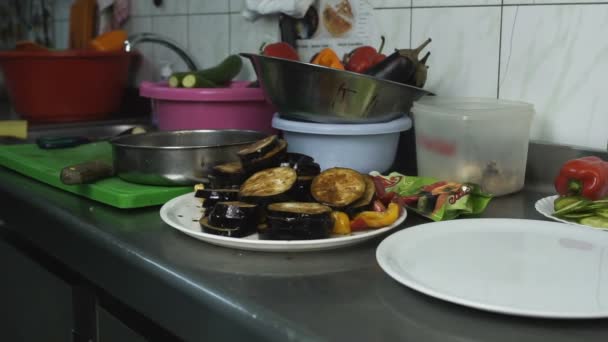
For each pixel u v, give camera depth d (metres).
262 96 1.25
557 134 1.04
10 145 1.32
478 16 1.11
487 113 0.94
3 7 2.39
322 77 0.96
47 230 0.94
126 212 0.90
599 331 0.52
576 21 0.99
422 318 0.55
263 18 1.50
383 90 0.98
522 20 1.05
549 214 0.84
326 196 0.78
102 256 0.79
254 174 0.83
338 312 0.56
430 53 1.17
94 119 1.72
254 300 0.59
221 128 1.25
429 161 1.00
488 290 0.59
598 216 0.82
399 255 0.66
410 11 1.21
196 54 1.74
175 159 0.94
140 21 1.93
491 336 0.52
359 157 1.02
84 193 0.96
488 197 0.86
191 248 0.74
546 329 0.53
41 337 1.00
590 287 0.59
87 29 1.93
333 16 1.35
